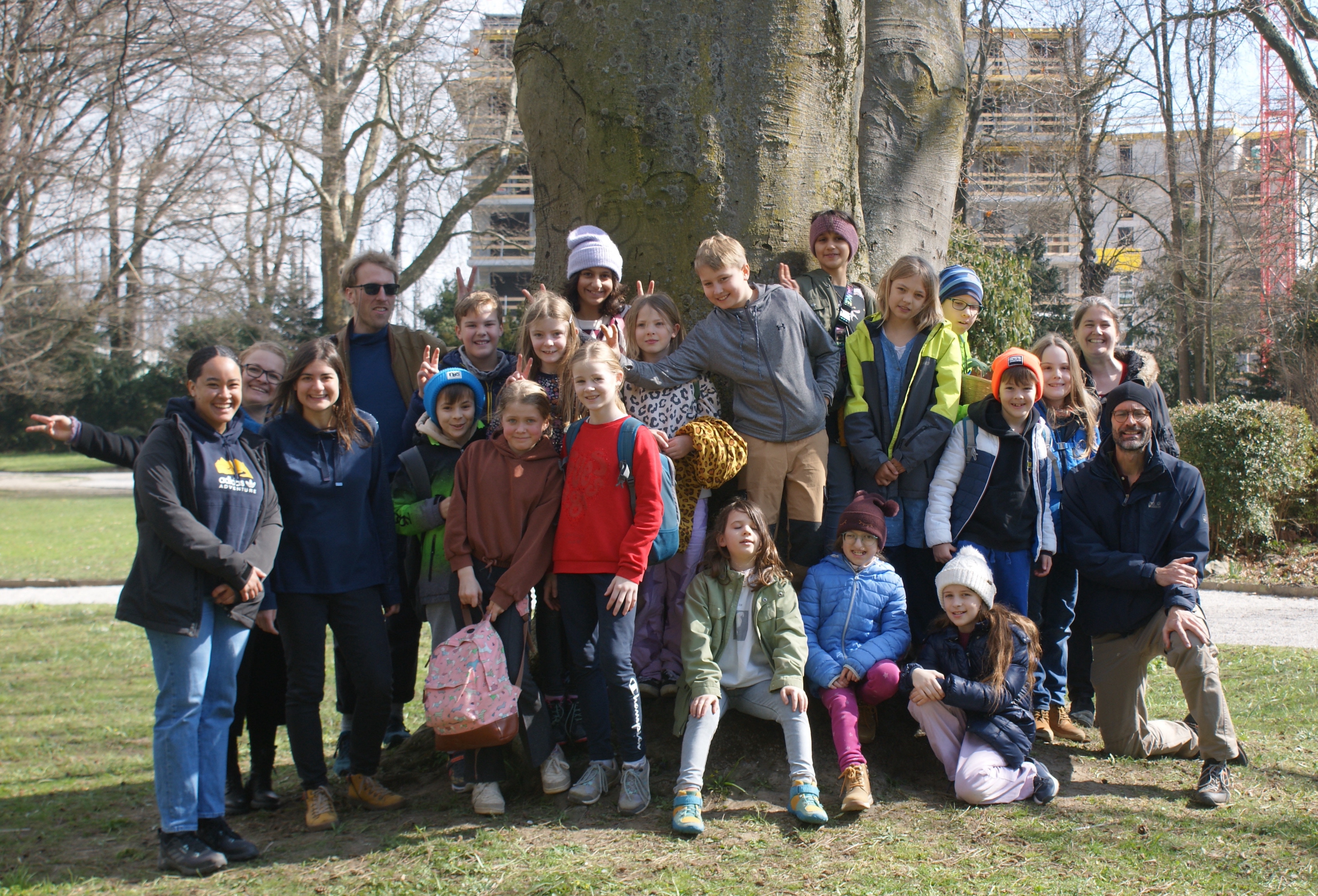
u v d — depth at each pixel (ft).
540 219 15.53
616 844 10.73
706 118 14.07
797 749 11.59
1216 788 11.98
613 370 12.03
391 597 12.76
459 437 13.30
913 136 20.12
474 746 11.37
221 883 10.38
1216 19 59.26
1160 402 14.79
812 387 13.19
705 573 12.46
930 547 13.53
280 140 66.74
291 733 12.12
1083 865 10.23
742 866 10.16
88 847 12.02
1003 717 12.19
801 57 14.44
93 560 45.55
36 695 21.81
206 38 57.11
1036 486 13.66
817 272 14.28
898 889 9.62
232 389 11.43
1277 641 24.97
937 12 20.88
